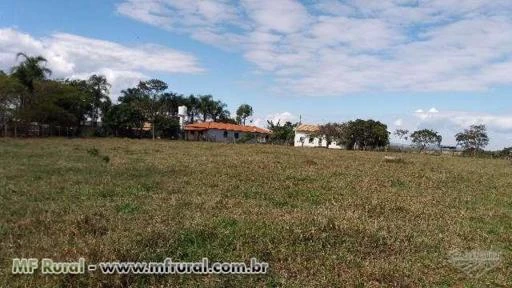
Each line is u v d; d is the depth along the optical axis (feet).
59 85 189.78
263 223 28.07
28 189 40.65
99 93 231.71
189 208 33.81
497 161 138.21
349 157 105.19
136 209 33.22
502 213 39.99
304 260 23.00
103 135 218.59
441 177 64.34
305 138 273.54
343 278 21.16
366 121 228.22
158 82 250.37
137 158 77.20
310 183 51.29
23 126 174.70
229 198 39.60
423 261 24.34
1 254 22.57
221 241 24.58
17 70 174.70
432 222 33.83
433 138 227.61
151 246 22.81
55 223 28.37
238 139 265.13
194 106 318.45
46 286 18.74
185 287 19.48
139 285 19.52
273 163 72.54
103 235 25.44
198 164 67.97
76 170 55.47
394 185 54.24
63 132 199.93
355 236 26.63
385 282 21.25
